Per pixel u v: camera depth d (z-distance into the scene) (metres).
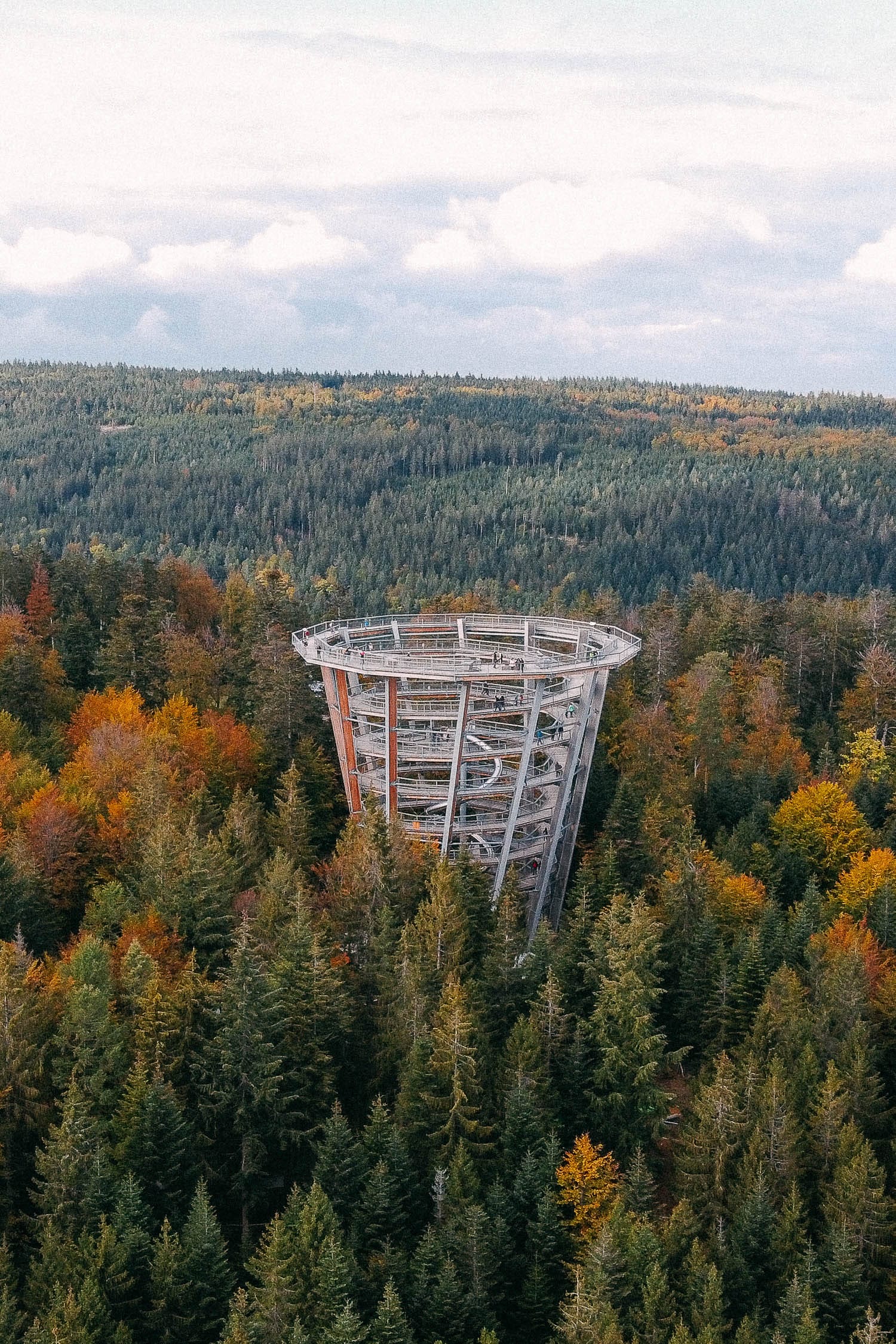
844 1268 52.31
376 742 94.06
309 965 60.94
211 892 66.88
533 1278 52.44
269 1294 48.00
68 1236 49.97
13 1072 54.34
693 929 72.81
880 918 79.44
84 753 85.81
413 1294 51.00
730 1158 58.06
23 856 70.69
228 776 89.81
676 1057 62.19
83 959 59.84
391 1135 55.44
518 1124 57.00
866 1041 64.81
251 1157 56.44
